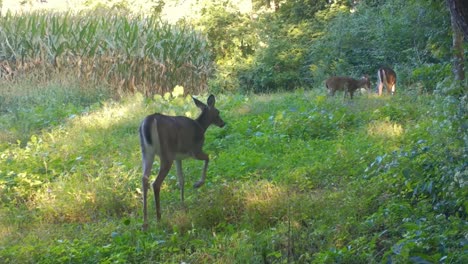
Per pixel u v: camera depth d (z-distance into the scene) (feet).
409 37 73.20
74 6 110.22
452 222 21.01
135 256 23.45
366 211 25.52
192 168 33.47
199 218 26.37
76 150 38.19
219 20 100.48
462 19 20.24
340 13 87.61
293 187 29.45
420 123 36.94
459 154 23.53
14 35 68.18
